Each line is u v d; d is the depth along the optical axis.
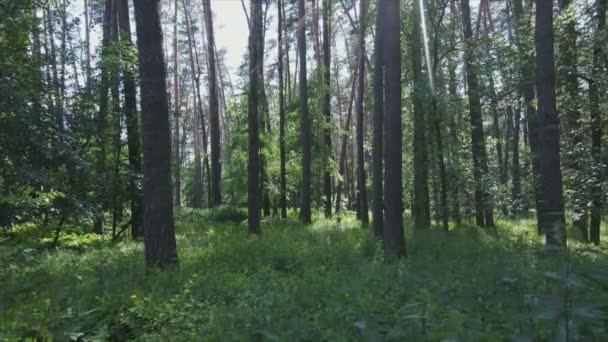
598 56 14.15
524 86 16.56
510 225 20.81
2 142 11.31
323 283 6.00
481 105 17.41
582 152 14.12
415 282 5.41
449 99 17.17
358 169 22.91
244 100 28.02
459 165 17.70
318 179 29.30
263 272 7.91
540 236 14.86
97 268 8.18
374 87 13.98
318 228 17.42
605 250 10.94
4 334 4.22
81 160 12.87
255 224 15.38
